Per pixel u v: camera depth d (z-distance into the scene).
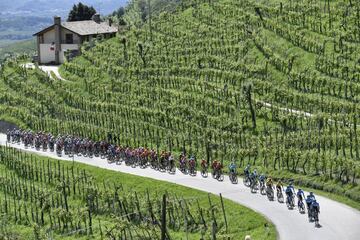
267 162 115.50
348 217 89.25
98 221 106.38
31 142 155.88
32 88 187.00
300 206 92.38
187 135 133.62
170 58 174.00
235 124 131.88
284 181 108.69
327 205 95.31
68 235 103.69
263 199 99.94
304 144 115.25
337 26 156.00
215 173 114.50
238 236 87.88
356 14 157.62
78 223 105.44
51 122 163.88
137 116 149.00
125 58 184.75
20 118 177.75
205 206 99.50
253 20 178.62
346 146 110.38
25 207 113.06
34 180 128.38
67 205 111.19
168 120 141.00
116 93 164.38
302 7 174.75
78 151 142.25
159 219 98.94
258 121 131.00
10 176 133.00
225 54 167.00
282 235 83.56
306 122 122.50
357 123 117.25
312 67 143.62
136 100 156.50
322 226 86.06
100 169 125.44
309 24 163.50
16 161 136.25
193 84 154.88
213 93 146.12
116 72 177.62
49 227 107.25
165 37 191.12
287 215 91.56
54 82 187.75
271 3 187.75
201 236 91.06
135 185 113.62
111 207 108.25
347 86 130.50
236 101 139.12
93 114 156.12
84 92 175.75
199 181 112.81
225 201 99.25
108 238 95.50
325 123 118.50
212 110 140.25
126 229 97.50
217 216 95.56
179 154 129.25
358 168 100.19
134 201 104.88
